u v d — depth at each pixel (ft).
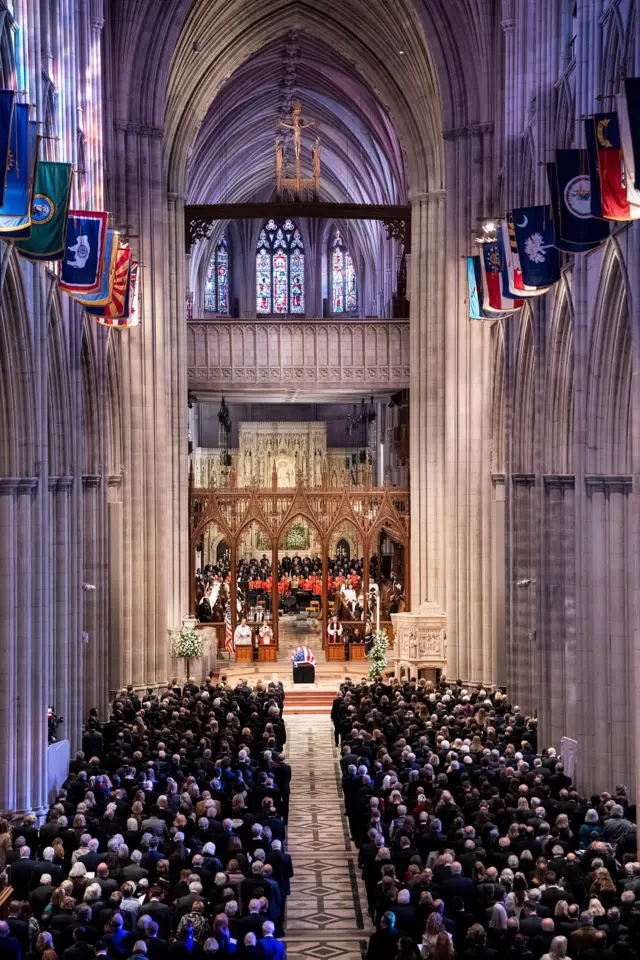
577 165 75.20
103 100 132.67
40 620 86.02
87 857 57.36
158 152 143.74
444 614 150.00
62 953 47.85
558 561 104.83
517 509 121.29
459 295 145.18
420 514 160.04
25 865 57.06
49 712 91.45
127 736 92.27
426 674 149.48
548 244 86.43
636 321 74.90
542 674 104.78
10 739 83.25
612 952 45.06
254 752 91.86
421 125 161.38
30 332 84.58
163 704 106.01
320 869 79.56
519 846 60.59
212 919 50.75
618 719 88.07
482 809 65.31
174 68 158.71
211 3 157.17
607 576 89.35
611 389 88.84
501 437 140.77
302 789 103.71
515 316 121.19
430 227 160.45
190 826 65.92
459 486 144.87
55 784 86.79
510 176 122.42
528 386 119.55
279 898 59.98
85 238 81.30
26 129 63.00
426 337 162.09
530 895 51.21
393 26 158.20
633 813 71.46
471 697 118.52
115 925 46.47
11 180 63.05
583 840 64.80
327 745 123.95
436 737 91.04
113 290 95.40
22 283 81.82
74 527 102.27
